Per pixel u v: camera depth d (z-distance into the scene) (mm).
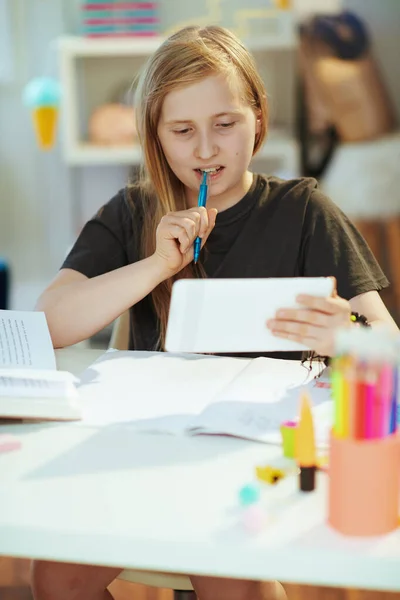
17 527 747
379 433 721
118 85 3973
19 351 1251
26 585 1828
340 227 1521
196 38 1392
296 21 3828
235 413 1006
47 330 1332
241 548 713
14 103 4090
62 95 3773
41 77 4062
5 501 796
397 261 3775
